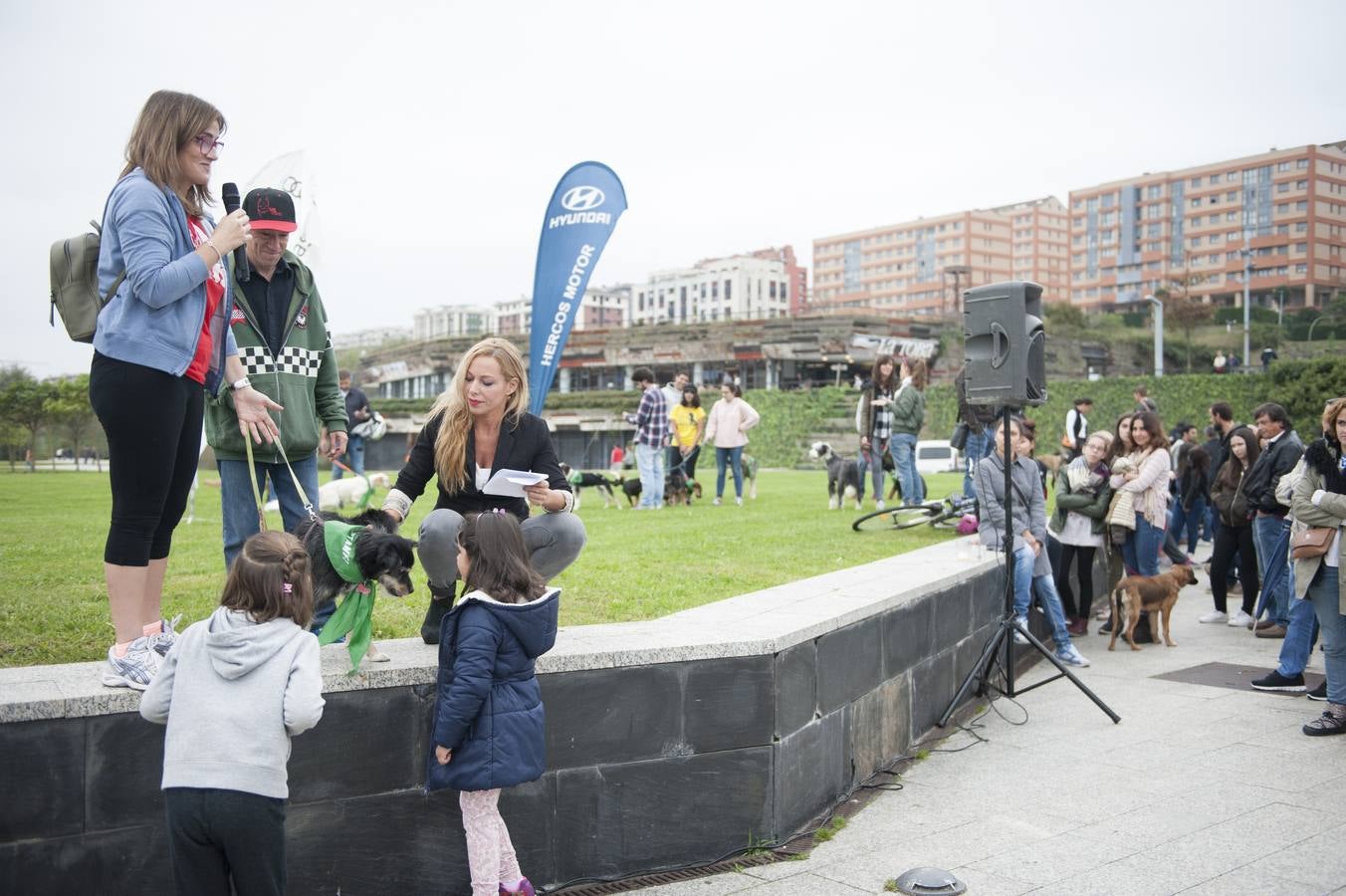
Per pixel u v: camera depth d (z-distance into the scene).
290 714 3.04
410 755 3.89
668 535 9.92
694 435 15.09
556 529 4.18
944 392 49.81
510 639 3.66
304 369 5.09
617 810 4.35
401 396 91.00
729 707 4.61
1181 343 77.62
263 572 3.11
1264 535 8.97
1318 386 38.97
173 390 3.56
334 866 3.75
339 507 12.76
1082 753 6.17
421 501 13.86
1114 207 137.88
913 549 9.16
